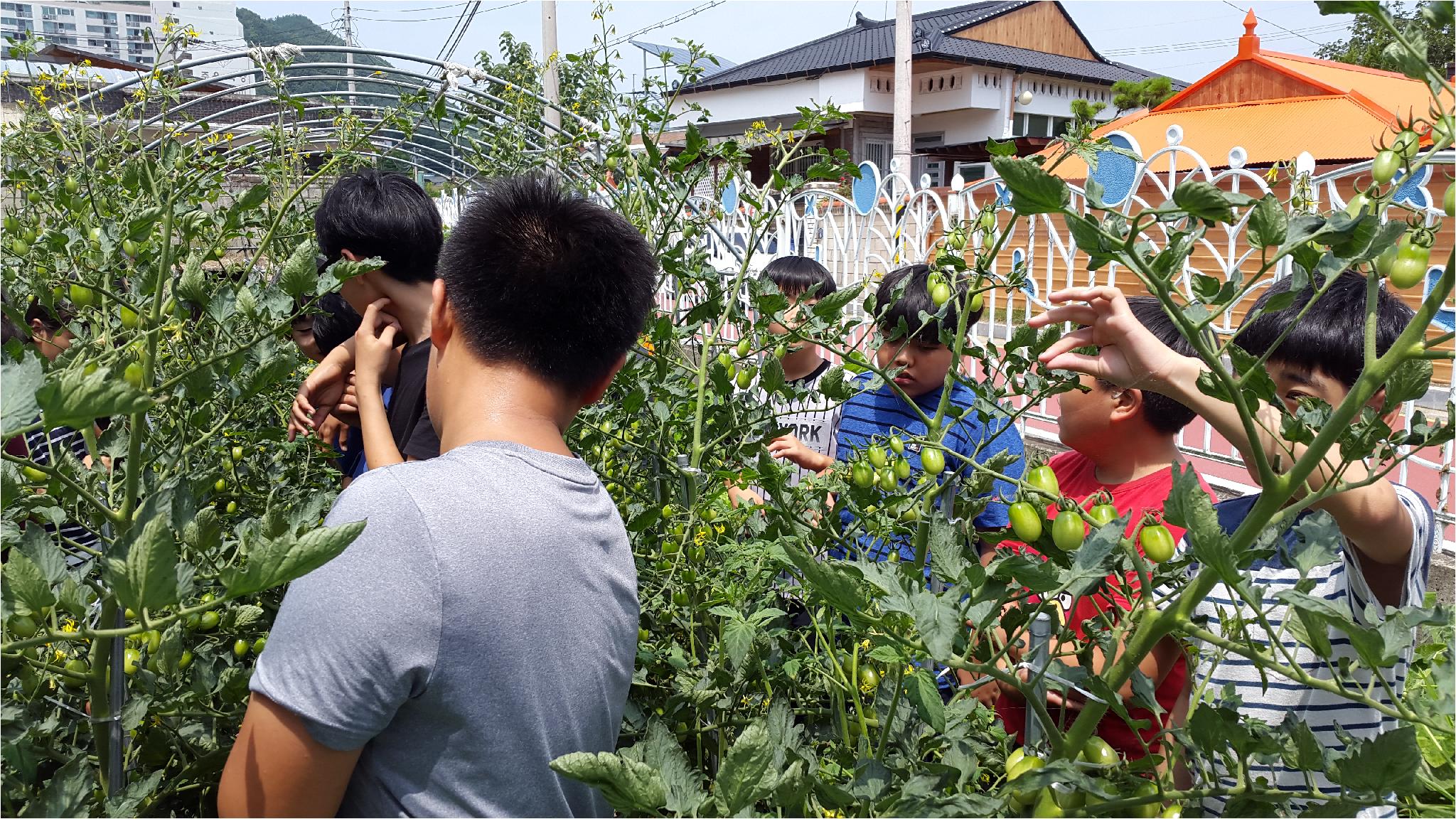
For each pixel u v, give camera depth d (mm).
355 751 994
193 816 1503
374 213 1893
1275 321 1426
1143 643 892
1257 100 9375
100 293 1415
